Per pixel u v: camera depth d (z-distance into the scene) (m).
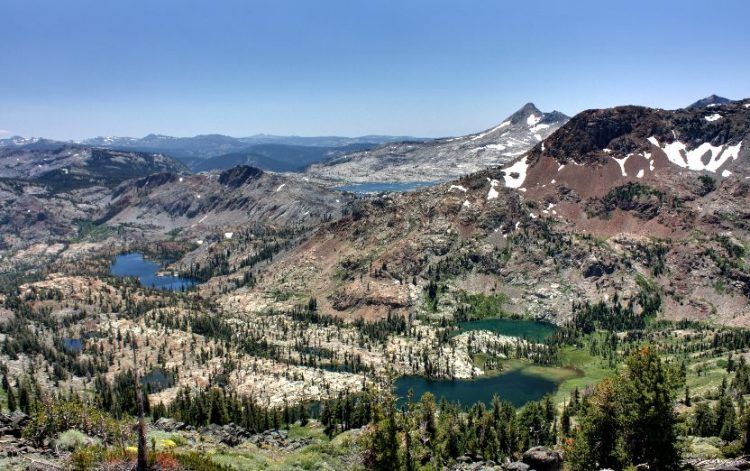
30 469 59.81
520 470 79.31
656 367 66.31
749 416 80.88
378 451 74.69
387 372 90.75
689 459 71.25
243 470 78.94
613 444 72.94
